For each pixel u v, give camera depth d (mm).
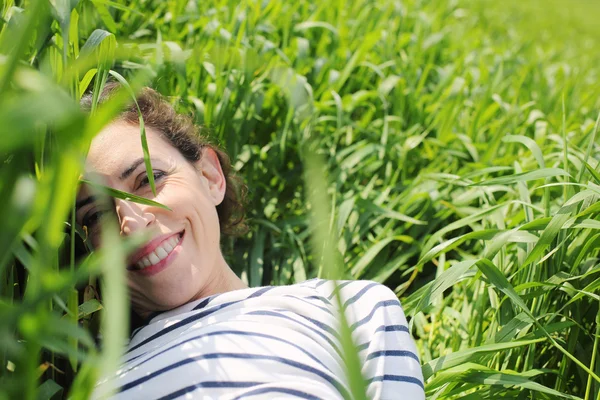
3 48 980
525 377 1524
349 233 2414
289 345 1281
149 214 1492
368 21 3959
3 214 682
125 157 1509
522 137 2006
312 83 3055
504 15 6820
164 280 1515
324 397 1164
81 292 1501
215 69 2469
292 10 3299
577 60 5410
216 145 2072
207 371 1226
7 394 739
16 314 679
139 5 2746
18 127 482
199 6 3055
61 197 670
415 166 2943
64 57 1178
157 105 1676
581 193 1659
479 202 2623
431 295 1592
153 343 1392
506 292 1548
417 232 2492
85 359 705
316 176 619
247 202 2197
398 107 3160
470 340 1964
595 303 1814
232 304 1441
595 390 1618
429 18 4637
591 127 2562
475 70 3656
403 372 1402
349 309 1522
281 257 2461
